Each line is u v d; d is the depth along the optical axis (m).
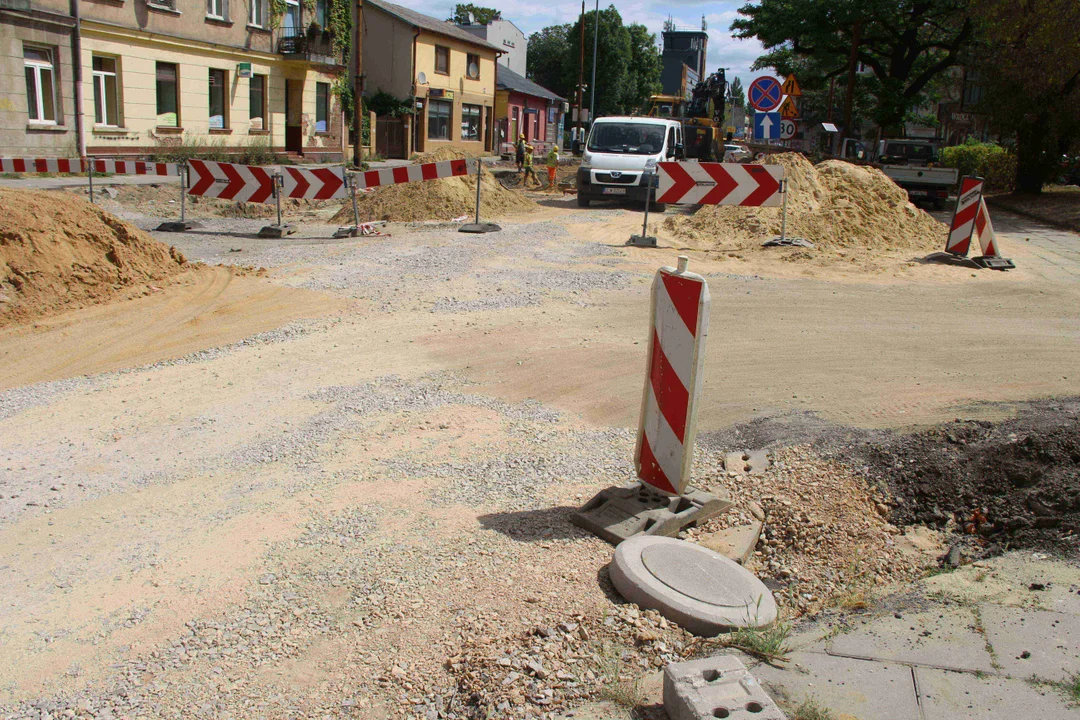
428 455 5.46
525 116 59.41
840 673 3.04
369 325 8.63
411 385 6.88
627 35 72.94
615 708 2.92
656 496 4.59
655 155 20.41
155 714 3.02
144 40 26.08
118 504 4.77
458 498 4.82
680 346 4.33
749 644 3.28
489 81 51.53
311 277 10.69
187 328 8.48
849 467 5.25
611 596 3.75
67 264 9.38
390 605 3.69
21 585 3.92
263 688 3.16
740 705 2.66
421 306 9.40
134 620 3.62
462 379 7.05
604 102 74.00
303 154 35.03
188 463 5.35
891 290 11.04
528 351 7.84
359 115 33.44
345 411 6.28
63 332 8.30
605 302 9.80
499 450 5.56
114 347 7.89
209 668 3.29
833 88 39.94
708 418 6.14
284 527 4.46
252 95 32.06
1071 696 2.86
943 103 55.94
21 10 21.73
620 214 18.75
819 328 8.88
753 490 4.97
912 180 24.03
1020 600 3.61
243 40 30.56
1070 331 8.91
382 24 42.91
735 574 3.84
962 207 13.38
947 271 12.55
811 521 4.62
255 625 3.57
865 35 34.44
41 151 23.05
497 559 4.08
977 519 4.75
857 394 6.59
